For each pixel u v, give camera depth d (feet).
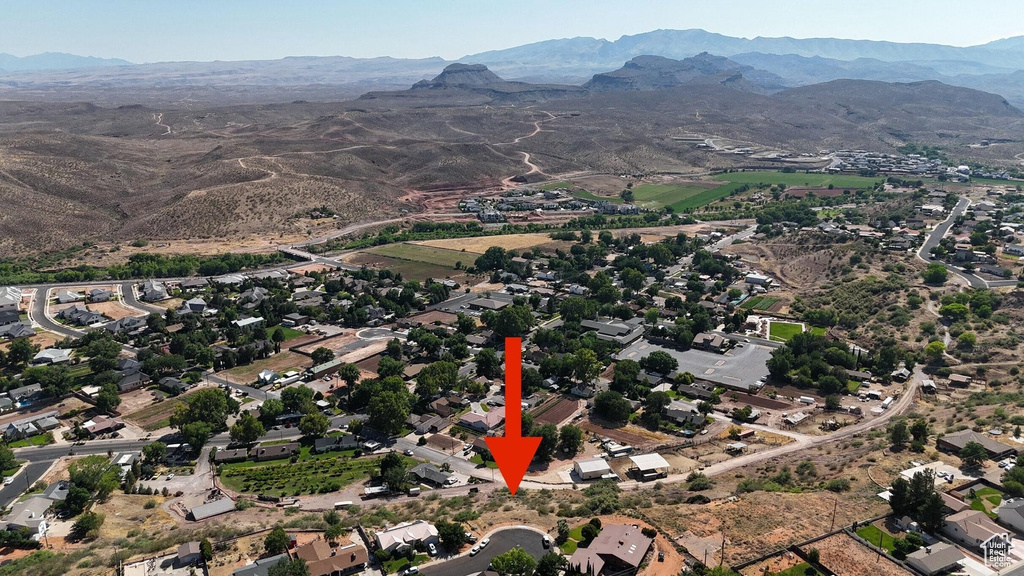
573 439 615.57
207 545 429.38
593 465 578.66
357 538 452.76
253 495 555.28
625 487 548.31
